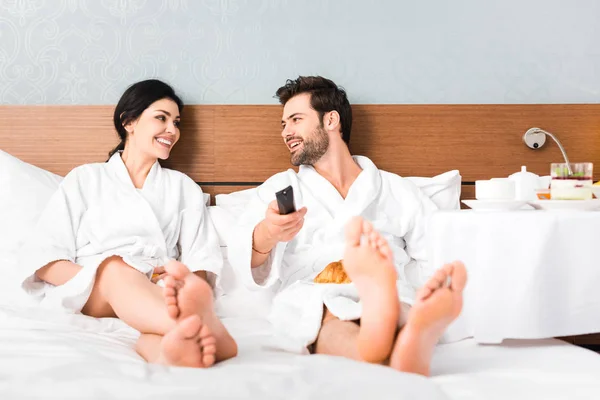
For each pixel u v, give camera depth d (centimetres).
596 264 115
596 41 207
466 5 205
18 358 88
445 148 201
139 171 176
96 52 200
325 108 175
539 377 93
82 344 103
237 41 202
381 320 93
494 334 115
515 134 201
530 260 114
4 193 169
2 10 198
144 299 116
